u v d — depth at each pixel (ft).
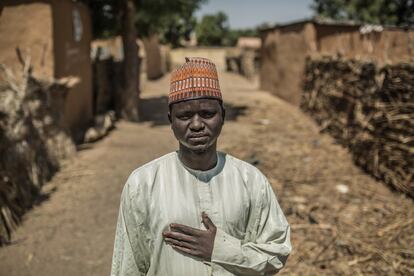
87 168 21.09
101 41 71.56
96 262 12.69
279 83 51.24
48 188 18.19
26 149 17.67
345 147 25.80
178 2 34.22
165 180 4.87
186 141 4.66
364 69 23.38
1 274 11.91
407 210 16.38
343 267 12.28
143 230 4.89
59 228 14.75
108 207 16.61
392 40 27.02
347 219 15.53
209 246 4.64
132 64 35.19
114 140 27.58
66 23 27.25
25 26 24.53
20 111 18.06
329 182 19.61
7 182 15.43
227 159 5.12
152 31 39.75
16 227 14.60
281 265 5.01
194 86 4.54
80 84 30.19
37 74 24.76
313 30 41.01
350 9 65.57
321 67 33.68
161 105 44.62
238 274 4.77
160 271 4.84
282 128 32.48
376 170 19.94
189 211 4.75
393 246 13.53
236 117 37.32
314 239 13.93
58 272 12.11
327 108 31.07
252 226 5.11
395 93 19.38
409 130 17.92
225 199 4.86
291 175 20.51
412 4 61.26
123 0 33.94
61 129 22.66
